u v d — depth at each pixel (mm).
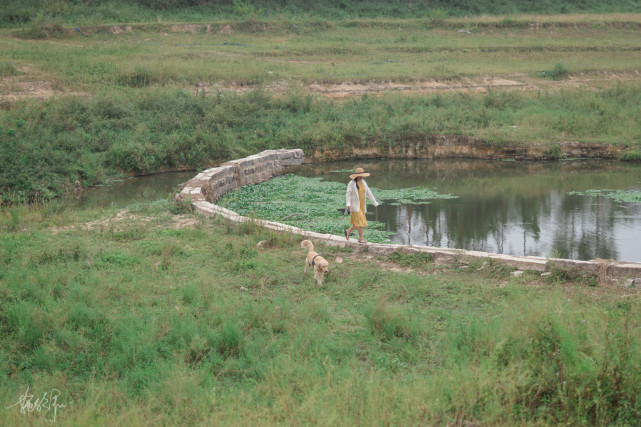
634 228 15742
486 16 50938
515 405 5395
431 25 47188
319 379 6008
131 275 10273
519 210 17938
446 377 5820
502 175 23359
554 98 31062
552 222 16531
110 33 39438
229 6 49250
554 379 5684
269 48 39125
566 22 48406
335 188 21250
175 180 23078
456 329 7508
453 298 9148
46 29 37375
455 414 5215
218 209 15555
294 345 7254
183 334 7582
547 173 23484
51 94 27016
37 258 11227
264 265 11023
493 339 6617
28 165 20562
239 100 28406
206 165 25234
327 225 15930
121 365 6906
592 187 20891
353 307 8969
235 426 5145
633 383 5508
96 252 11695
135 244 12656
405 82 33812
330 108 29406
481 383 5473
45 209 15875
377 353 7152
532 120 28203
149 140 24875
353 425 5023
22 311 8086
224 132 26234
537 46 42375
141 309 8617
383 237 14984
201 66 32719
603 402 5336
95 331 7840
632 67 37594
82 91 27953
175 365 6594
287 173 24828
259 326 8109
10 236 13078
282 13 49219
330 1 53062
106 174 22953
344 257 11727
